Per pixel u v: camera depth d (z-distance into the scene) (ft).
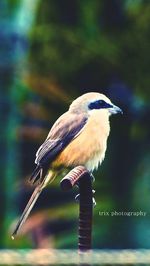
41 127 47.65
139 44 47.26
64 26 47.55
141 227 43.93
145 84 47.29
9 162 47.44
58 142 22.25
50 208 45.03
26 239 45.11
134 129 46.50
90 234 13.33
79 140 22.20
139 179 45.65
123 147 46.26
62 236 44.96
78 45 47.19
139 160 46.14
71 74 47.57
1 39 48.08
